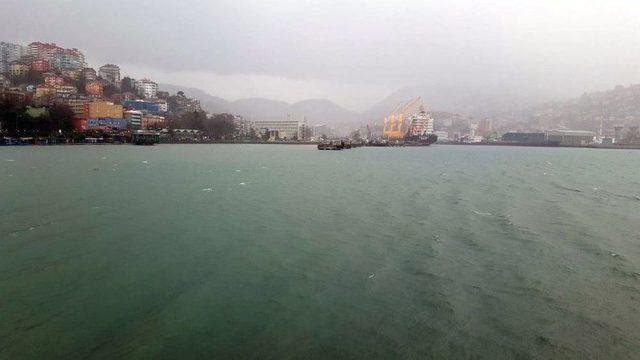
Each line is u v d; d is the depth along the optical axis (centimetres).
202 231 3462
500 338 1806
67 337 1777
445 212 4388
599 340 1806
